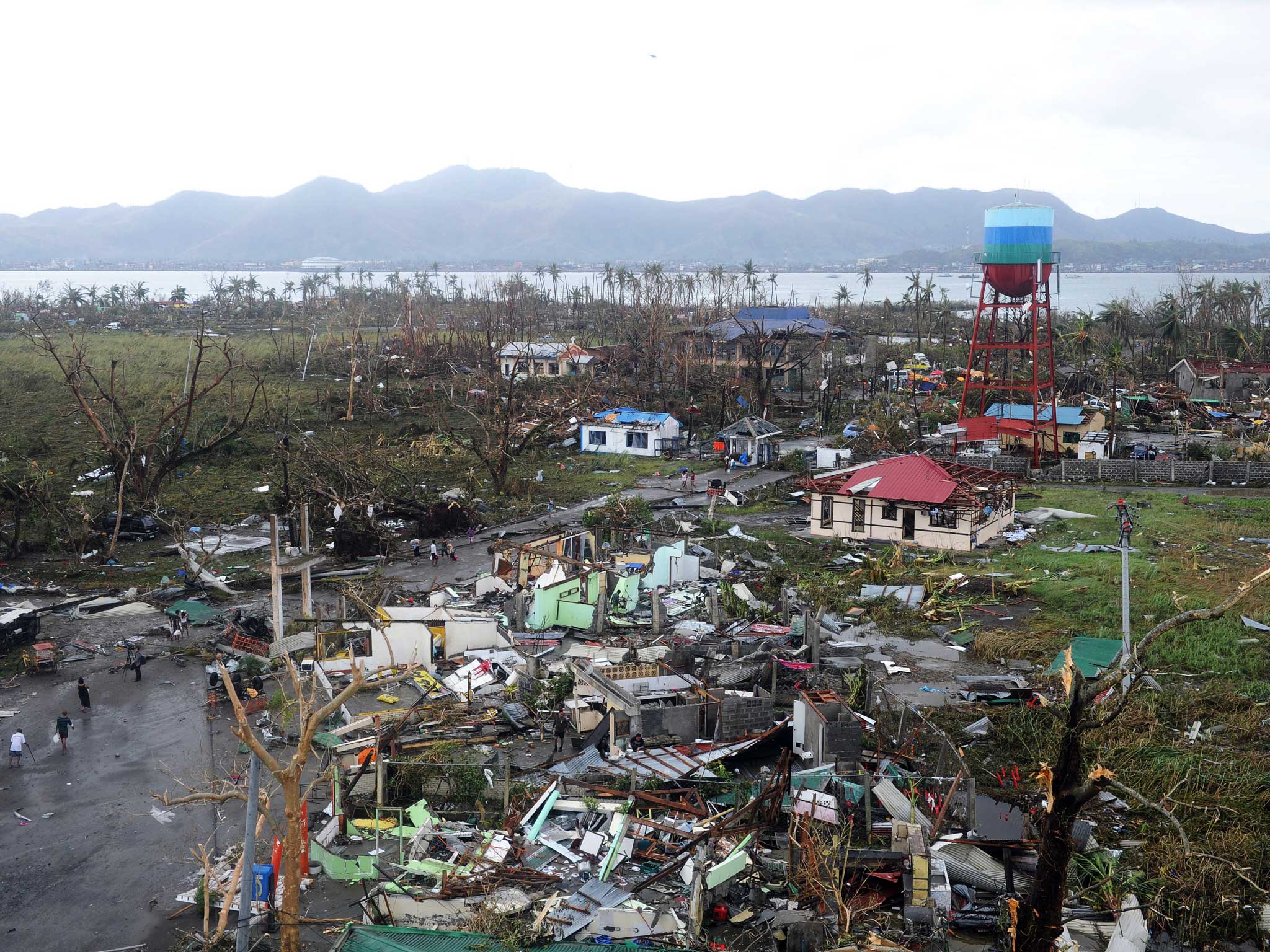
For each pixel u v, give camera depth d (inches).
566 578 1796.3
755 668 1509.6
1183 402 4552.2
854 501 2541.8
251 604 1985.7
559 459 3651.6
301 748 824.9
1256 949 931.3
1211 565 2242.9
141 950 921.5
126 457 2662.4
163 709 1486.2
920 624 1861.5
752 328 5605.3
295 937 825.5
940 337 7475.4
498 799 1151.6
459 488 3029.0
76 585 2128.4
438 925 922.1
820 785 1151.0
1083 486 3196.4
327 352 5954.7
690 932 885.8
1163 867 1029.2
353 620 1792.6
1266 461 3371.1
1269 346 6245.1
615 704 1328.7
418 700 1471.5
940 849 1015.0
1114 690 725.9
